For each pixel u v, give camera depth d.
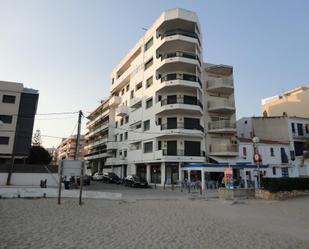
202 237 8.19
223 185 30.94
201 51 42.91
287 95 50.00
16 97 41.16
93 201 17.31
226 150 38.03
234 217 12.41
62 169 15.70
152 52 42.16
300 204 17.75
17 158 40.53
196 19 40.09
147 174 40.34
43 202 15.77
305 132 43.62
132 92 49.50
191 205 16.58
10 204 14.38
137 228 9.25
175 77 39.84
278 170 40.06
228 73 43.69
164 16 39.38
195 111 37.34
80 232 8.38
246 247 7.18
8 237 7.48
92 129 77.38
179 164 36.22
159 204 16.69
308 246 7.45
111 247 6.82
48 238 7.53
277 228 10.05
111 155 56.03
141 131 42.56
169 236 8.20
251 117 45.88
